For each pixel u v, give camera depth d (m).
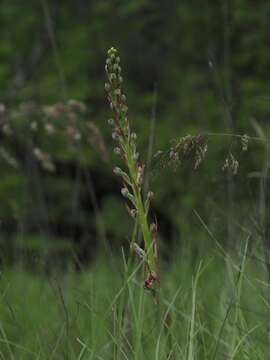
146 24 17.61
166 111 15.59
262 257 4.02
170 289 4.16
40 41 15.91
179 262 4.84
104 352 3.38
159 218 12.01
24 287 4.57
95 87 16.02
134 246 3.02
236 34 15.54
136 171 2.94
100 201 13.68
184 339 3.43
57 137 11.55
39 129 10.53
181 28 16.83
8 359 3.65
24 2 17.05
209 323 3.82
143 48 17.66
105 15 17.36
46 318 4.13
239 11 15.10
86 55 16.06
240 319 3.51
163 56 17.55
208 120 13.38
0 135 10.46
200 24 16.28
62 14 17.30
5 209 11.65
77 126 5.96
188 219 6.62
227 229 4.36
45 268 4.65
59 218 12.95
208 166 8.48
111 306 3.32
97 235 12.61
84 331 3.78
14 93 12.79
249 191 4.17
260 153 6.89
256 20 15.16
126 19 17.45
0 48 15.88
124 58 17.61
